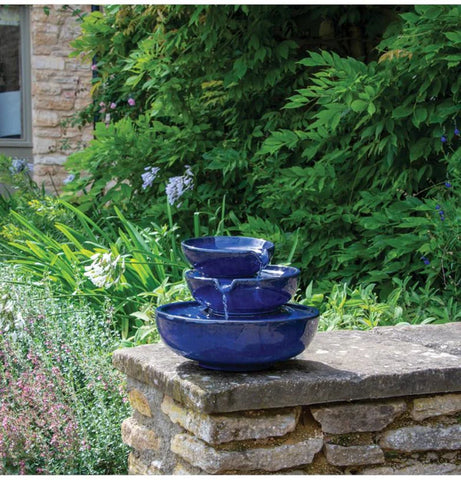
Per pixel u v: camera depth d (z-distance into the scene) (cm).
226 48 523
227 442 190
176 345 199
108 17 608
